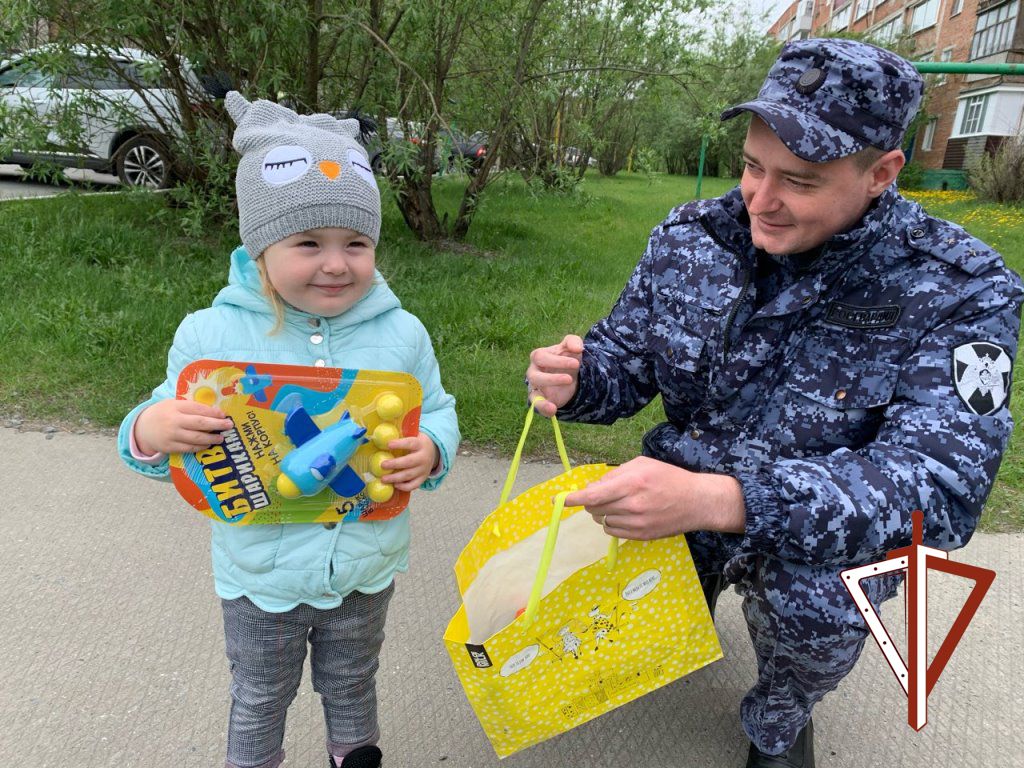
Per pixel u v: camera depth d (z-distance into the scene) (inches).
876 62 51.4
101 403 135.6
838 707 80.0
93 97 224.7
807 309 60.5
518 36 251.8
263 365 54.7
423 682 81.6
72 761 69.6
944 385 54.6
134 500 110.7
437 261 246.1
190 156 226.4
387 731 75.4
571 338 68.5
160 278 194.4
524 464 126.9
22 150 209.8
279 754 64.9
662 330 68.9
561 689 57.2
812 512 48.9
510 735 57.9
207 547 101.3
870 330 58.8
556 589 54.4
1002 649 87.8
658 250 70.4
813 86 52.4
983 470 52.1
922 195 652.7
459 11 231.8
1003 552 105.9
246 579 58.5
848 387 59.7
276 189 55.2
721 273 65.1
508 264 251.9
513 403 141.7
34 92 245.6
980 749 75.2
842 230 57.2
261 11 192.7
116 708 75.5
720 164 1027.9
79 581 93.2
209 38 206.2
